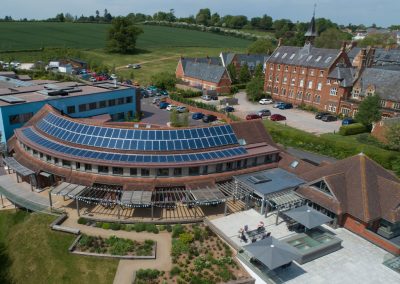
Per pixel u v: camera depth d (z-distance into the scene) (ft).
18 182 180.65
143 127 183.11
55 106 243.81
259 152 176.55
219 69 424.05
